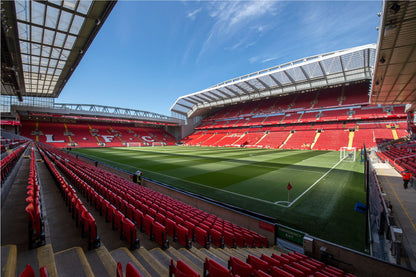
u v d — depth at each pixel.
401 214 8.27
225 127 62.62
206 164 21.92
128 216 6.12
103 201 5.73
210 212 8.96
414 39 9.16
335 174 16.36
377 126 38.31
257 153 33.03
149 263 3.65
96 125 61.47
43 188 8.28
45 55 17.11
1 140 18.25
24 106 42.53
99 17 12.73
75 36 14.58
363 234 6.96
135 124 69.94
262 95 49.81
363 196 10.80
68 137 51.28
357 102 43.12
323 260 5.57
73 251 3.61
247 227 7.64
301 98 54.09
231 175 16.30
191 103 64.75
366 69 35.22
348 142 36.97
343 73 37.59
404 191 11.20
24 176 10.04
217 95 54.75
